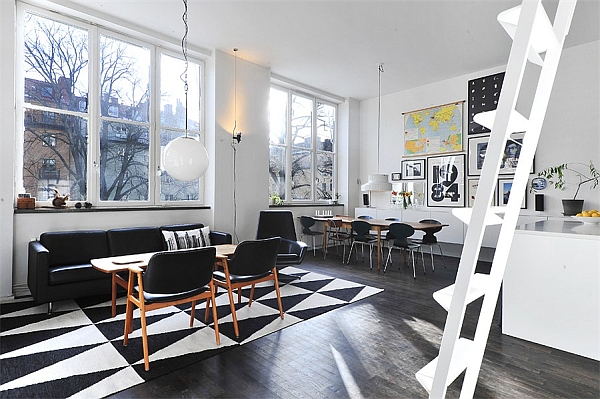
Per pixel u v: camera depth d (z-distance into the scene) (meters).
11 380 2.25
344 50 5.48
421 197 7.14
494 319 3.42
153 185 5.20
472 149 6.38
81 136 4.54
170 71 5.42
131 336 2.95
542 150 5.50
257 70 6.16
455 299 1.36
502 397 2.11
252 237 6.14
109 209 4.54
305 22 4.61
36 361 2.50
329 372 2.39
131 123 4.98
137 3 4.22
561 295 2.76
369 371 2.41
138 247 4.41
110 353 2.63
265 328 3.15
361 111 8.39
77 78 4.51
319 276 5.16
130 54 5.00
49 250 3.82
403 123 7.52
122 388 2.17
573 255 2.71
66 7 4.18
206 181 5.76
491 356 2.64
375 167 8.07
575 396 2.12
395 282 4.82
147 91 5.17
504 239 1.61
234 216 5.88
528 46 1.23
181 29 4.88
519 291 2.97
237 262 3.07
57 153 4.35
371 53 5.58
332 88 7.45
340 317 3.44
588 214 3.39
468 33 4.83
